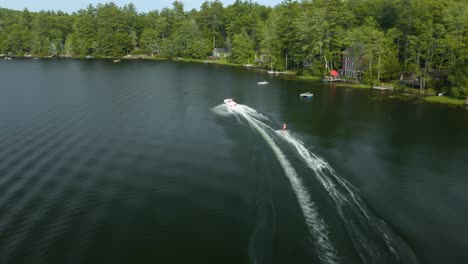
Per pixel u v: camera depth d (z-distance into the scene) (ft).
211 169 152.46
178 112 255.50
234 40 636.07
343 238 102.83
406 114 255.50
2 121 225.97
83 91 335.67
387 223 111.55
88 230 109.09
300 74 480.23
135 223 112.47
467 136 205.46
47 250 99.86
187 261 94.43
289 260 93.45
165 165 157.38
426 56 347.77
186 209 120.16
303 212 116.47
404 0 395.75
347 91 352.69
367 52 378.94
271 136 198.80
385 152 177.37
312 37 453.17
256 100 302.45
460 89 304.91
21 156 167.02
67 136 197.47
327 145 185.06
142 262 94.43
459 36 318.45
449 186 140.77
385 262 92.84
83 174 148.15
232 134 202.08
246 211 118.11
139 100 297.53
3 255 97.81
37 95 313.53
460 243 103.40
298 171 149.28
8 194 130.72
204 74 479.82
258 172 148.36
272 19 595.06
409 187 138.62
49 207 122.31
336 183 138.51
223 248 99.30
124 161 162.09
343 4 465.47
